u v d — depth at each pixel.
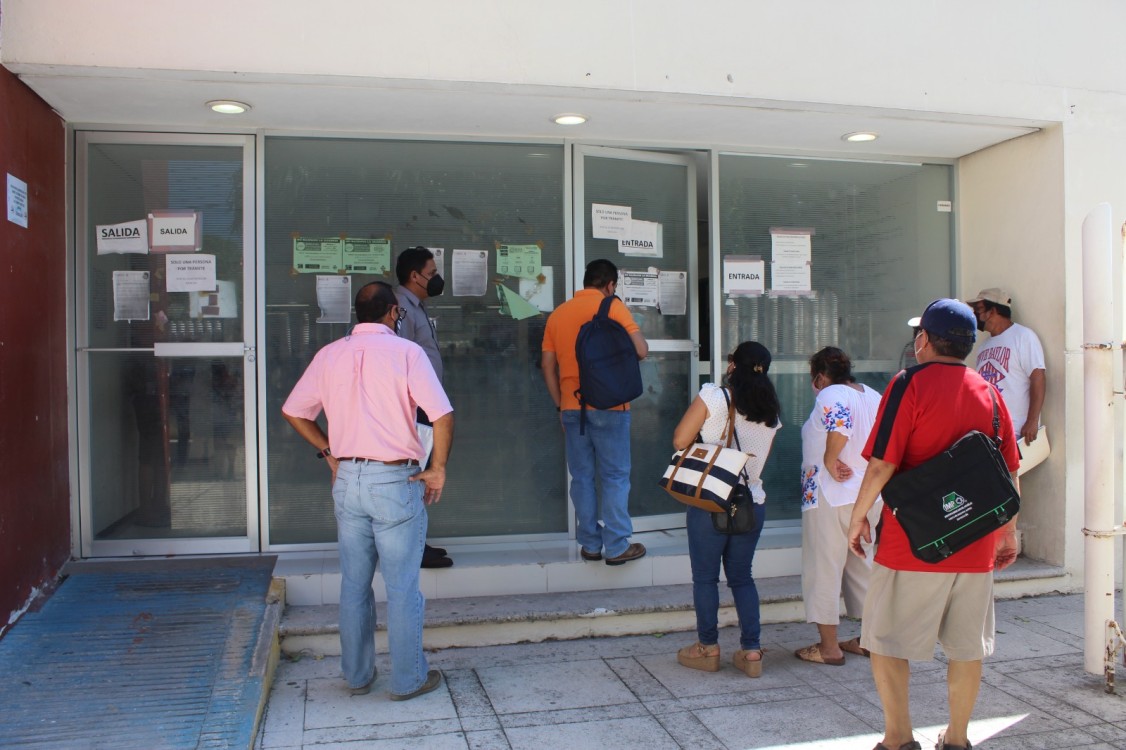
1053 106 5.41
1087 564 4.29
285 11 4.32
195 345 5.14
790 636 4.94
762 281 5.96
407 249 5.21
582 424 4.90
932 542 3.13
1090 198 5.48
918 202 6.27
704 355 6.02
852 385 4.47
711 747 3.60
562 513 5.61
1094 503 4.24
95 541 5.05
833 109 5.06
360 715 3.85
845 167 6.13
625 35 4.69
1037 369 5.49
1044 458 5.60
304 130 5.22
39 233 4.55
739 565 4.31
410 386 3.86
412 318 4.76
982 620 3.27
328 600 4.77
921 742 3.65
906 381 3.29
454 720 3.81
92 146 5.08
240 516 5.20
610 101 4.80
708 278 5.89
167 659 3.99
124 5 4.18
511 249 5.52
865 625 3.40
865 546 4.54
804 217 6.05
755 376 4.16
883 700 3.41
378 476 3.82
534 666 4.44
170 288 5.14
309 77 4.35
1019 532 5.86
